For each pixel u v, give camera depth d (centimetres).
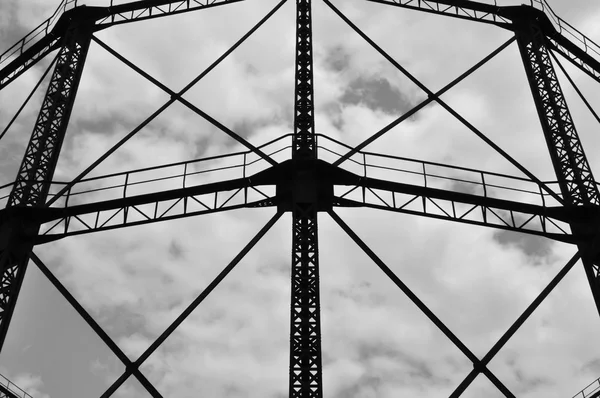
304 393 2200
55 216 2692
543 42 3381
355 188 2717
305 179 2623
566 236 2766
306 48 3048
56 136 2970
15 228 2617
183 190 2711
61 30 3469
